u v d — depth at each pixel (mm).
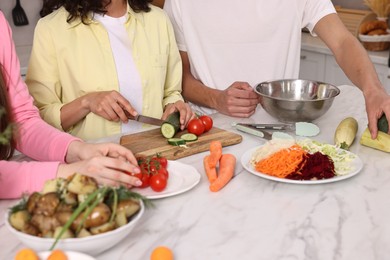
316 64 3863
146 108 2150
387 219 1237
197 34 2418
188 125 1812
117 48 2074
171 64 2275
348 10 3961
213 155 1534
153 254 1045
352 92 2373
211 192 1390
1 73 1453
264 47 2455
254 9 2387
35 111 1649
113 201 1085
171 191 1368
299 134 1819
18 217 1042
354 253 1098
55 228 1024
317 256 1088
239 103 2057
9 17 3775
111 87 2070
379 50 3658
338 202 1326
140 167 1404
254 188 1413
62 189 1066
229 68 2469
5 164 1363
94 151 1428
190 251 1111
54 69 2047
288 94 2123
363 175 1491
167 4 2457
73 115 1960
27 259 944
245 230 1194
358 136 1814
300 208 1297
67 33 2016
